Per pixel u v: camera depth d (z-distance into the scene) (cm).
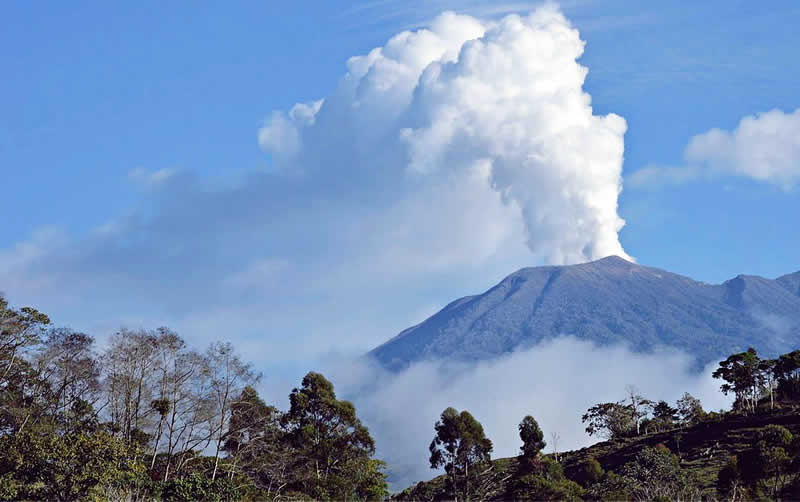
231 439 7650
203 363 7506
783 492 6281
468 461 8656
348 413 8969
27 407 6919
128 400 7100
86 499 4097
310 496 7738
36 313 7381
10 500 3988
